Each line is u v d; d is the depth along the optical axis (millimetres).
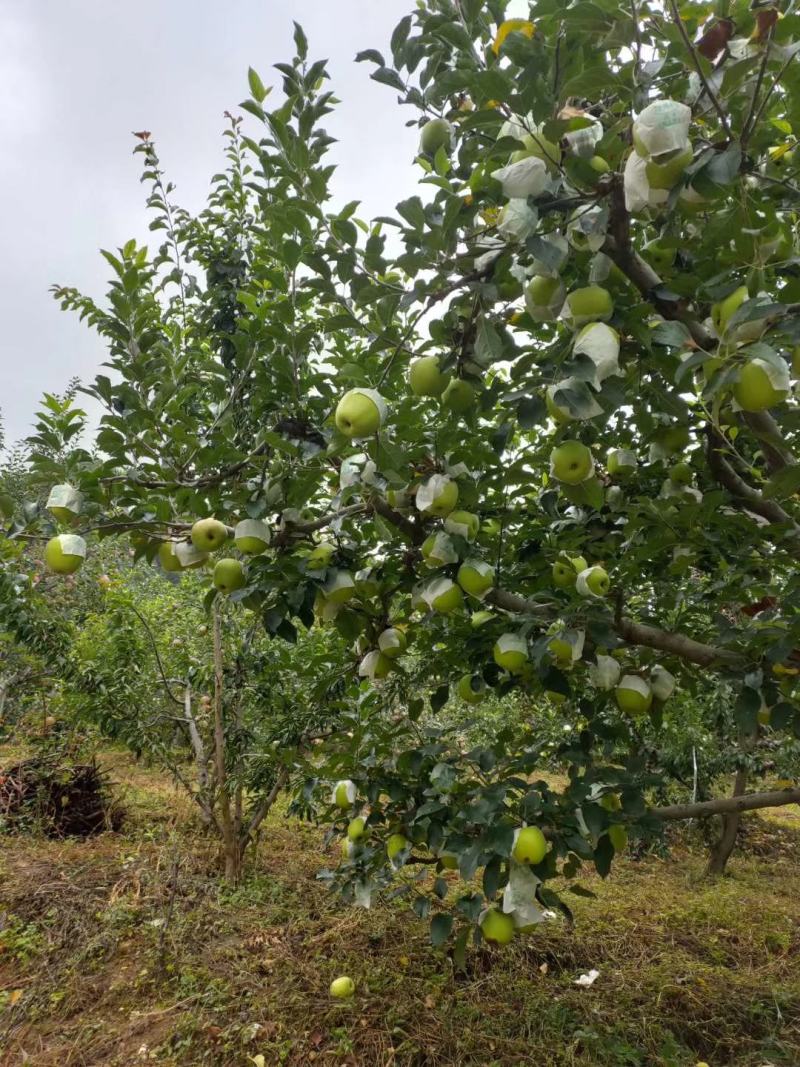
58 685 7336
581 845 2412
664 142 1378
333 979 4062
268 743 5363
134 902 4852
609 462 2824
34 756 7289
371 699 3787
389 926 4750
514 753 3180
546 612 2543
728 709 6023
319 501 3018
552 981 4199
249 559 2818
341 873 3684
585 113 1726
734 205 1510
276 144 2021
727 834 6891
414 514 2506
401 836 3107
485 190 1654
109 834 6582
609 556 2922
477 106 1799
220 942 4512
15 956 4344
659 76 1652
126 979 4082
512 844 2373
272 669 5758
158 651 6922
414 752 3080
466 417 2115
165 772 8578
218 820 5977
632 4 1474
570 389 1587
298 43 2010
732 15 1556
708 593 3061
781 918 5527
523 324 2262
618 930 4996
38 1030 3676
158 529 2551
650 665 2838
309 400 2428
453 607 2371
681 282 1679
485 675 2883
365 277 1881
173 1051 3432
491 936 2488
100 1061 3406
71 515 2334
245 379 2828
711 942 4938
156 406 2471
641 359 1907
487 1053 3418
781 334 1437
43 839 6375
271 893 5312
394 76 1926
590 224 1576
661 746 6758
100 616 7840
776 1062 3449
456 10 1861
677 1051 3479
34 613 6559
